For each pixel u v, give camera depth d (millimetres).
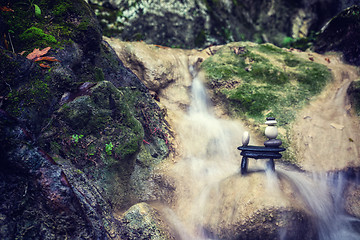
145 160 4168
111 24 6438
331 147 4414
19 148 2605
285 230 3004
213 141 4812
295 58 6168
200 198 3805
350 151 4309
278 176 3484
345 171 4184
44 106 3418
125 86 4688
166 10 7000
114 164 3582
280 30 8695
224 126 5070
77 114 3496
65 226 2625
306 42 7688
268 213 3016
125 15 6590
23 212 2566
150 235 3236
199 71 5922
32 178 2637
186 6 7266
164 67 5641
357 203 3938
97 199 3152
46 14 4270
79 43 4316
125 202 3725
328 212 3670
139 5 6742
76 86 3672
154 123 4582
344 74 5836
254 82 5594
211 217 3504
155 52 5918
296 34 8461
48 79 3521
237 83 5566
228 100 5352
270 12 8727
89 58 4484
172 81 5715
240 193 3346
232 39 7848
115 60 4867
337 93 5414
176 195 3957
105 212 3150
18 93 3256
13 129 2639
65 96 3613
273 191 3246
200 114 5578
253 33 8633
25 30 4023
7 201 2527
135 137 3732
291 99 5227
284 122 4812
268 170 3471
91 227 2730
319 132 4613
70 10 4336
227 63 5926
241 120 5105
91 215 2850
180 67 5938
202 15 7438
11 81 3258
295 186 3533
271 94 5309
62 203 2621
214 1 7832
